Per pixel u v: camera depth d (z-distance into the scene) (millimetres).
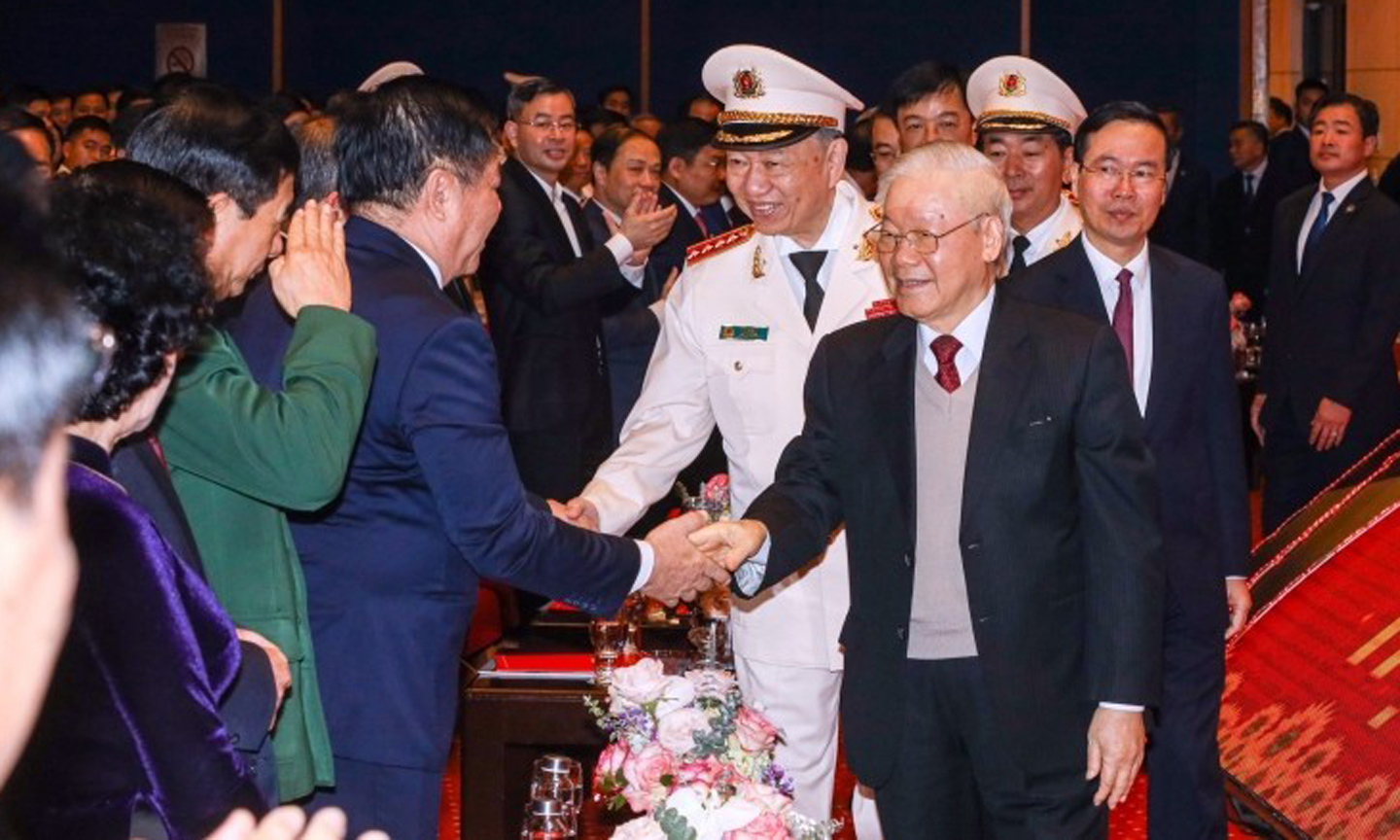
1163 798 4145
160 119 2801
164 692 1959
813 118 4125
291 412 2664
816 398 3494
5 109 6176
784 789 3357
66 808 1907
